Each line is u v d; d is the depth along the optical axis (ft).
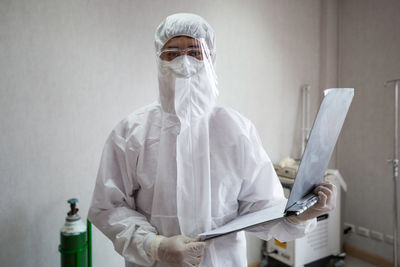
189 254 2.67
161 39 3.35
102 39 6.19
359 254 9.26
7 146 5.43
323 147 2.58
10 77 5.40
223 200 3.24
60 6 5.75
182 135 3.17
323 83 9.64
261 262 8.34
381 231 8.75
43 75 5.66
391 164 8.47
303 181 2.47
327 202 2.77
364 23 9.02
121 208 3.32
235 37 7.95
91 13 6.05
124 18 6.40
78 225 5.17
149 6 6.68
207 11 7.46
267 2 8.52
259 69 8.45
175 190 3.16
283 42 8.89
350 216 9.59
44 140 5.74
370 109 8.96
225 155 3.28
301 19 9.23
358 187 9.35
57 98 5.81
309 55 9.47
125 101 6.49
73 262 5.12
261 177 3.34
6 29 5.33
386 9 8.48
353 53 9.36
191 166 3.14
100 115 6.24
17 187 5.55
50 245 5.87
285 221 3.08
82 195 6.15
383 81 8.59
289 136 9.15
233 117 3.43
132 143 3.32
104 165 3.42
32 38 5.54
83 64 6.02
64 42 5.82
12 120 5.45
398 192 8.32
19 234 5.59
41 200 5.76
